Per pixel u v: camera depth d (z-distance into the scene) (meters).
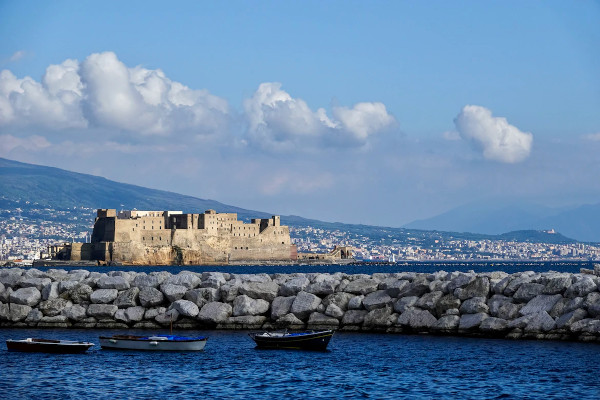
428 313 93.81
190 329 98.44
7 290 103.56
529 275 95.19
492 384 70.06
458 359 79.88
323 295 98.62
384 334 94.38
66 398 65.44
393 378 72.69
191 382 71.00
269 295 99.38
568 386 68.94
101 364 78.06
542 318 88.12
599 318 85.56
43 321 101.00
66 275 108.75
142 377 72.75
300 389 68.81
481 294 92.94
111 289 102.31
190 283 101.81
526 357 79.75
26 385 69.50
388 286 96.88
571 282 89.69
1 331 98.12
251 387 69.38
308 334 84.44
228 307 98.62
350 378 72.62
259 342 86.25
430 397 66.19
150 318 99.50
